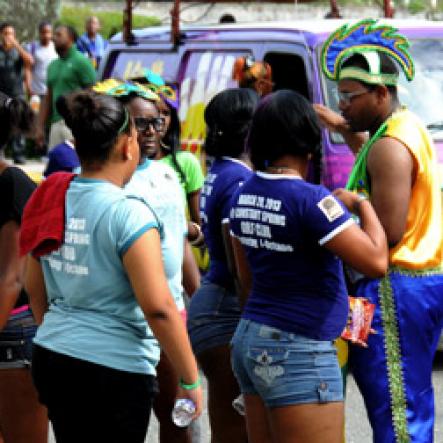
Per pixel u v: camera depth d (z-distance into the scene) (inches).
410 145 343.0
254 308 307.9
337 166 547.2
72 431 291.7
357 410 512.4
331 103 569.6
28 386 349.1
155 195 343.6
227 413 376.5
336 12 749.9
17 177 331.3
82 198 288.7
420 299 351.6
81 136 290.5
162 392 372.8
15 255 327.0
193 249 608.4
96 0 1996.8
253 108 367.9
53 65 972.6
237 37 636.1
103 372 284.5
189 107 660.1
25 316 346.3
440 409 507.5
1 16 1691.7
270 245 301.6
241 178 364.2
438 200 355.3
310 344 300.0
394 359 353.4
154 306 278.4
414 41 602.9
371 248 297.0
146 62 714.8
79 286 287.1
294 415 301.1
